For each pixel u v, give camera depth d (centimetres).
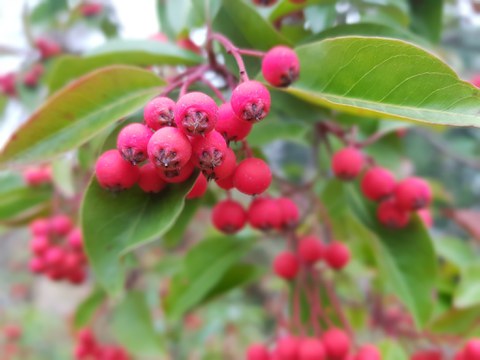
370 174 14
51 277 20
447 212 25
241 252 19
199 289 18
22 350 54
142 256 27
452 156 27
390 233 15
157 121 8
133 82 10
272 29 11
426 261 14
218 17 12
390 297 25
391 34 12
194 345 35
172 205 9
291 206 12
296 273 16
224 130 8
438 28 16
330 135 19
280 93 13
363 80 9
